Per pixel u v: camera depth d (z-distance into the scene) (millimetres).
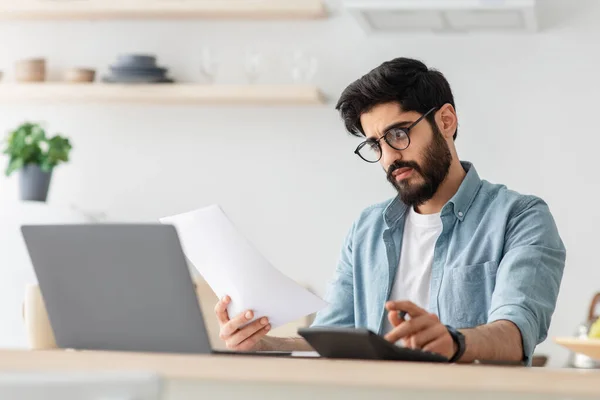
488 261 2352
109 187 4777
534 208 2340
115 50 4816
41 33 4863
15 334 4234
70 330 1773
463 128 4480
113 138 4797
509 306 2020
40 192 4527
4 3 4652
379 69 2371
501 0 3980
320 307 1947
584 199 4379
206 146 4723
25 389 1040
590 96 4391
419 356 1523
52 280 1759
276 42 4684
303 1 4480
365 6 4105
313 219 4625
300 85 4457
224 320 1991
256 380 1301
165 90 4535
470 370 1260
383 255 2555
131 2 4586
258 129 4688
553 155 4410
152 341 1677
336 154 4621
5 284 4277
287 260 4633
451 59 4504
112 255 1661
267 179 4672
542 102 4426
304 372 1285
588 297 4352
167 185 4742
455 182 2490
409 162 2373
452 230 2441
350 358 1584
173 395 1354
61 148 4566
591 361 3344
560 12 4418
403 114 2359
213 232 1922
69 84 4582
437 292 2410
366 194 4590
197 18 4746
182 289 1611
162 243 1601
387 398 1300
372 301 2543
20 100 4730
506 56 4457
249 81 4547
